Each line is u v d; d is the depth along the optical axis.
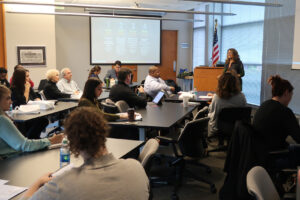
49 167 1.87
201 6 10.00
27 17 7.59
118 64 7.80
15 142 2.12
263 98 7.68
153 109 4.10
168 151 4.24
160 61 10.49
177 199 2.93
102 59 9.93
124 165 1.24
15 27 7.47
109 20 9.84
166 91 5.51
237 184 2.47
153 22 10.26
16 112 3.65
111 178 1.17
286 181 2.71
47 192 1.12
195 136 3.02
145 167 1.80
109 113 3.49
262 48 7.78
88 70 10.11
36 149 2.17
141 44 10.22
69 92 6.00
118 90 4.06
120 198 1.15
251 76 8.38
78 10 9.70
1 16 7.28
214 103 3.85
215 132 3.86
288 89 2.75
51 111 3.87
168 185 3.23
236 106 3.81
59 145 2.27
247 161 2.38
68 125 1.22
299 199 1.70
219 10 9.53
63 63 9.88
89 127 1.20
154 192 3.15
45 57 7.88
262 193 1.48
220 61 9.73
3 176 1.72
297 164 2.41
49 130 5.59
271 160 2.49
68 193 1.11
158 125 3.08
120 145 2.32
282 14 6.95
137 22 10.10
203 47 10.48
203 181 3.17
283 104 2.81
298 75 6.53
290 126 2.66
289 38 6.77
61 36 9.75
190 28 11.27
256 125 2.78
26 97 4.69
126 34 10.03
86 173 1.16
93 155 1.21
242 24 8.65
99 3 9.24
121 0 8.77
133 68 10.41
